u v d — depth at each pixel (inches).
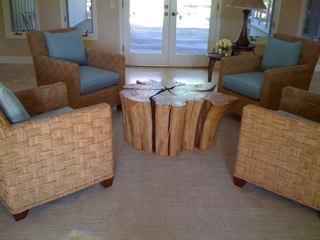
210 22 227.1
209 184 99.1
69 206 87.5
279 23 227.9
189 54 235.1
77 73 127.6
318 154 79.4
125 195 92.7
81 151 85.2
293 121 80.9
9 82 191.6
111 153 92.4
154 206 88.6
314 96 102.8
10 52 233.1
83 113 82.3
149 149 115.5
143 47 233.9
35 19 225.5
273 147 86.3
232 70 145.7
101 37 230.7
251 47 179.3
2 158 73.2
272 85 129.3
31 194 80.2
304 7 224.1
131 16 225.9
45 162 79.7
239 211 87.7
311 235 80.4
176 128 110.1
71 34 147.7
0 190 79.8
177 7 224.1
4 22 225.8
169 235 78.7
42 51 142.6
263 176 91.0
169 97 112.5
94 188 95.1
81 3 223.6
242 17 225.0
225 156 115.8
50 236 77.4
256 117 87.0
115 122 140.0
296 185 85.5
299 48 141.7
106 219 83.4
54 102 103.7
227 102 112.9
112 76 142.4
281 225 83.3
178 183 99.1
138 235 78.5
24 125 74.2
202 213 86.5
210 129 117.2
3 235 77.2
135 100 109.0
